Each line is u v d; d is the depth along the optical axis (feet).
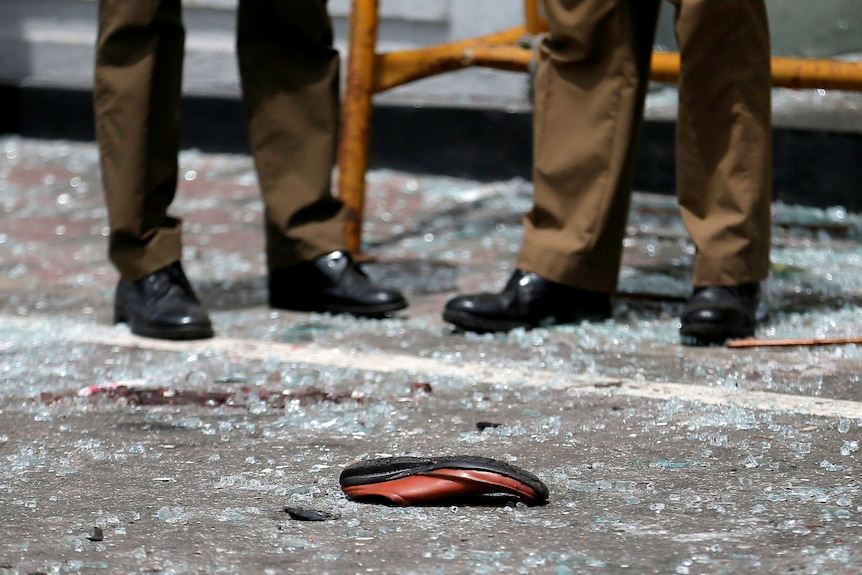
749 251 29.73
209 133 63.72
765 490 18.29
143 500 18.19
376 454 20.65
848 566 14.99
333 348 29.89
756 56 29.14
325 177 34.91
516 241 46.11
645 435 21.61
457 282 39.24
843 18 43.19
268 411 23.79
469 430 22.20
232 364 28.02
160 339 30.99
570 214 31.86
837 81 34.55
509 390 25.32
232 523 17.06
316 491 18.54
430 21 60.59
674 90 52.65
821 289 35.91
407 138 59.06
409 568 15.23
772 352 28.73
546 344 30.07
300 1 33.63
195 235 47.39
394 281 39.37
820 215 48.37
